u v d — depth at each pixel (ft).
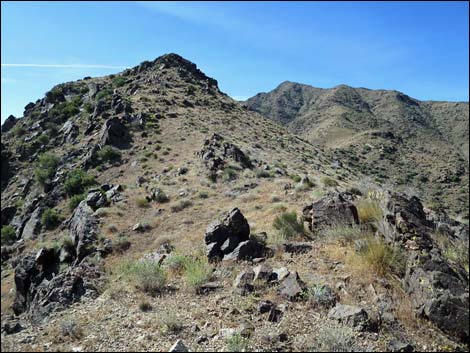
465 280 23.58
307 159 166.71
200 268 30.12
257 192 85.25
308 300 23.80
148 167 122.83
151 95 207.92
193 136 152.46
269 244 36.14
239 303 24.18
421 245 27.32
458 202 270.46
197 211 79.36
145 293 27.86
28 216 121.90
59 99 231.71
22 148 183.32
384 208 33.63
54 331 21.95
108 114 175.22
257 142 171.32
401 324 21.24
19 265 69.56
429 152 455.63
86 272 43.09
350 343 19.07
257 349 18.74
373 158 387.34
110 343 20.01
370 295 24.38
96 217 78.95
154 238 67.87
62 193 121.80
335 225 36.17
